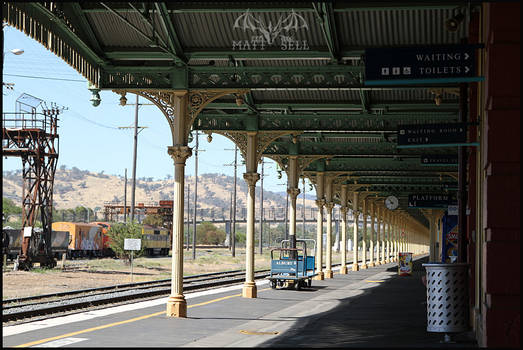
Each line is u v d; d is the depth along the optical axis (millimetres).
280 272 30703
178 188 18484
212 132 24984
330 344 12695
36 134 44438
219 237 154375
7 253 50219
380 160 36656
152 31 16891
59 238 57250
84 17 16688
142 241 54812
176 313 18203
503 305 9938
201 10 16094
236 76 18406
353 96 23438
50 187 45688
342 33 16906
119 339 13414
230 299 24578
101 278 38562
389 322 17031
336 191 48781
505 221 9922
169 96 18812
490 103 9977
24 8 14391
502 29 9906
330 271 40875
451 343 12594
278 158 32344
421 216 82812
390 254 82875
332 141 32156
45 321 16812
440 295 12766
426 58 11266
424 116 23906
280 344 12742
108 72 18625
